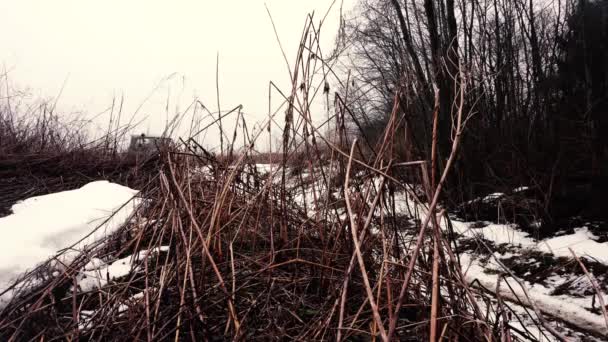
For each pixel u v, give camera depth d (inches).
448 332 50.6
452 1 289.6
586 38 219.3
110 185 156.3
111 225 110.7
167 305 58.7
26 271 73.2
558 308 115.0
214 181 85.4
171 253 67.3
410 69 75.7
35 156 184.1
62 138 221.8
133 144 220.2
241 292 61.9
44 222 107.2
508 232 193.3
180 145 85.7
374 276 65.7
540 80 248.4
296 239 76.3
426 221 42.7
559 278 139.8
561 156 213.3
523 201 207.0
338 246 72.7
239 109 86.1
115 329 55.4
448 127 222.7
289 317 57.6
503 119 272.1
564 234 180.7
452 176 247.6
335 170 81.6
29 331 54.9
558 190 205.9
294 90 74.6
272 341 51.4
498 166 256.5
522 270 153.0
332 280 63.1
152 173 176.2
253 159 89.4
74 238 102.7
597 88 207.5
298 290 67.3
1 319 58.5
